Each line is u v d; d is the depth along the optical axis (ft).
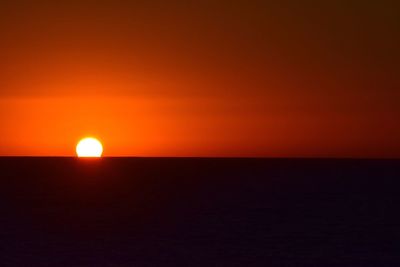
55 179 319.27
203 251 206.08
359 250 208.13
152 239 217.56
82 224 238.68
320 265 192.54
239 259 196.75
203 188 306.76
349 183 326.03
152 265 189.47
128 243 212.64
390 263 194.80
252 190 302.45
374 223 241.96
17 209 258.57
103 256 200.54
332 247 211.82
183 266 190.90
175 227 235.61
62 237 219.61
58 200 275.18
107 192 294.66
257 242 216.95
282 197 290.35
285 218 250.78
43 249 206.39
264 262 195.42
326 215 255.09
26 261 194.90
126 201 275.59
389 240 218.59
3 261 194.49
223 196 290.76
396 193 299.38
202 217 250.78
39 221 239.91
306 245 212.43
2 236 221.25
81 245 211.61
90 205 269.23
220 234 225.97
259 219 246.88
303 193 299.38
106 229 232.53
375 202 279.49
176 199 281.54
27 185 304.71
